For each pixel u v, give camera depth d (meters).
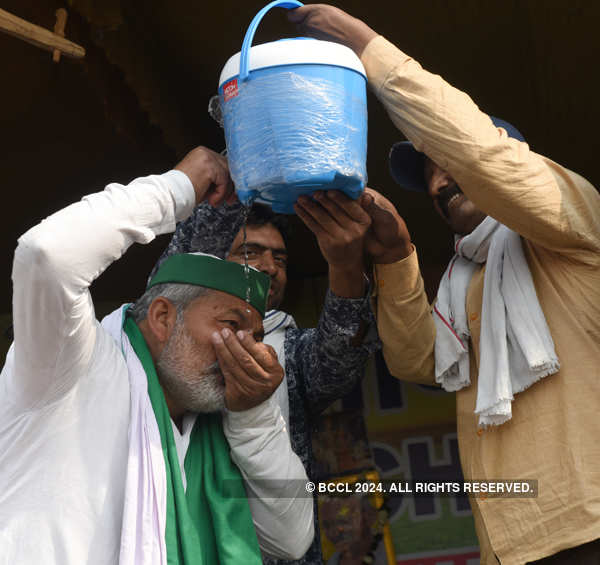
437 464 4.77
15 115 4.68
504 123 2.48
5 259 5.48
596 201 2.22
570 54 4.26
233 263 2.21
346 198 1.98
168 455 1.97
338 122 1.83
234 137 1.86
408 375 2.47
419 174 2.66
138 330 2.17
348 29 2.14
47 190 5.19
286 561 2.29
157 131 4.83
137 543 1.82
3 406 1.91
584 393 2.07
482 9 4.10
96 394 1.95
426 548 4.44
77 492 1.85
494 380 2.16
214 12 4.21
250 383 2.07
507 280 2.25
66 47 2.68
